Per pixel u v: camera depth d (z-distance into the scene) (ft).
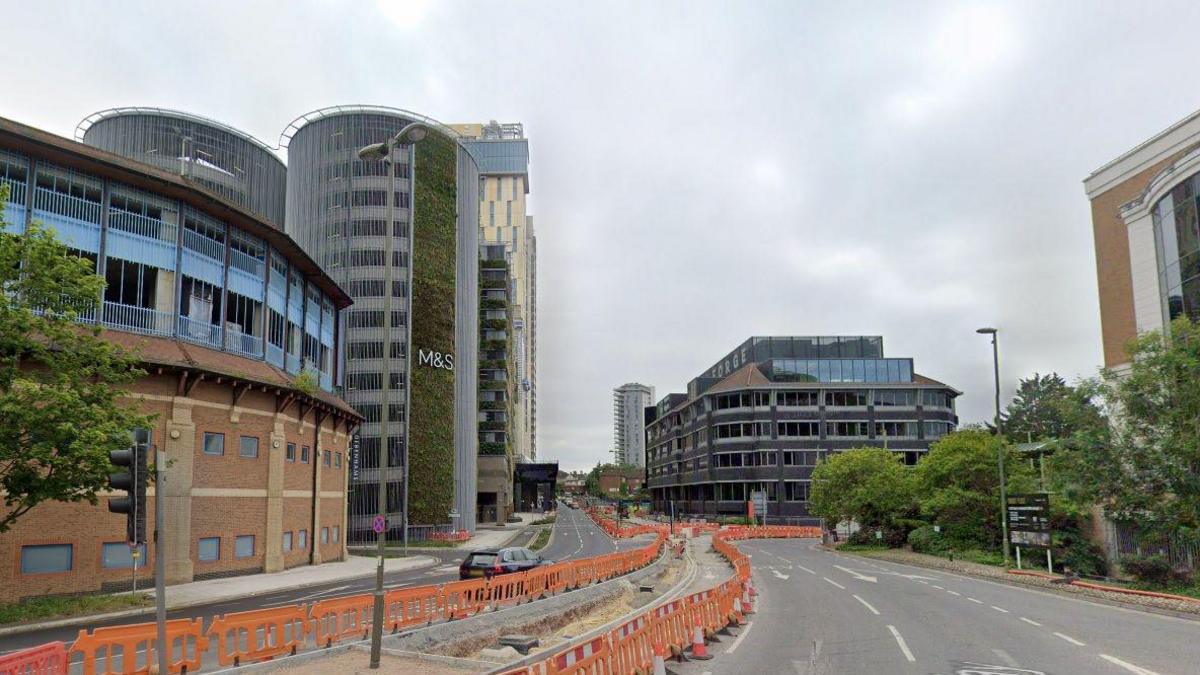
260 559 112.98
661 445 427.74
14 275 68.90
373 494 231.30
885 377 316.40
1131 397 90.58
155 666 39.96
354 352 238.48
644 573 111.04
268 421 116.57
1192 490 85.66
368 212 244.01
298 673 41.68
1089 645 50.16
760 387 309.42
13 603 74.84
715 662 45.03
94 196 96.73
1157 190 120.26
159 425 95.40
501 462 348.38
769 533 261.85
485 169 585.22
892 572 120.26
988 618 64.69
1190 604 69.97
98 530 87.61
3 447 63.67
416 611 60.44
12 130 86.33
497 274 362.94
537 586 79.41
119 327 96.37
